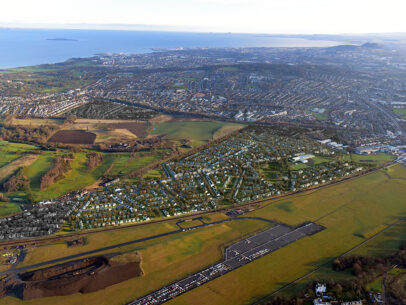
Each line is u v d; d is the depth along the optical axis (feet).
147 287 648.79
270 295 630.33
